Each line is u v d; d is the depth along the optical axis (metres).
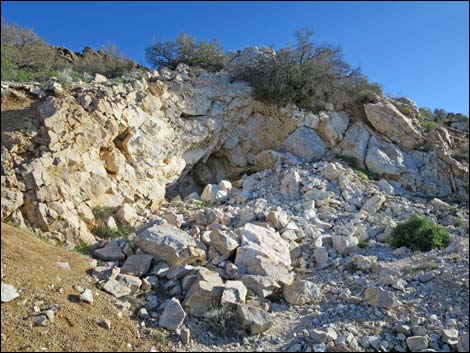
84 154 9.52
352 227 9.90
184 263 7.28
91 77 12.91
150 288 6.62
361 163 14.73
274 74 15.40
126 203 9.73
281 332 5.92
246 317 5.82
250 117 15.77
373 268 7.74
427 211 11.83
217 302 6.17
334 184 12.98
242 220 9.70
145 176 11.39
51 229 7.91
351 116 15.97
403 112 16.70
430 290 6.79
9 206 7.37
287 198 12.40
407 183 14.26
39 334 4.94
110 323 5.50
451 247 8.45
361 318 6.16
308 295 6.82
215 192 12.43
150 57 18.95
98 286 6.38
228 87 15.12
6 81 10.39
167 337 5.52
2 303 5.18
